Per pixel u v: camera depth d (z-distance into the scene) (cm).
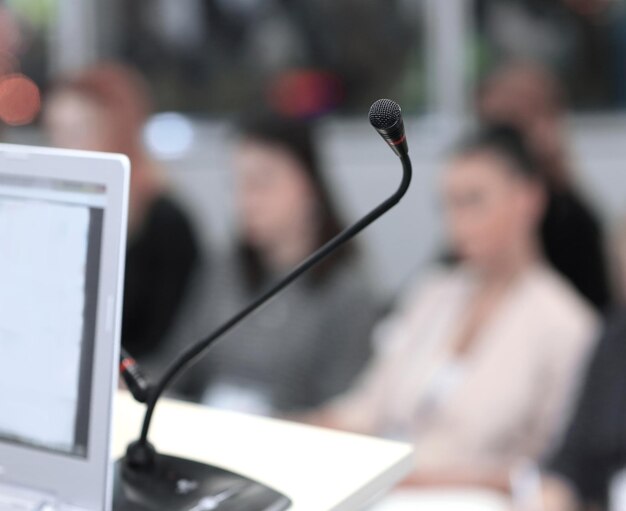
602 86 440
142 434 98
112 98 322
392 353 221
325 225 234
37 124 470
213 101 476
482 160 206
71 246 84
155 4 475
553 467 179
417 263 454
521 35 444
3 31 469
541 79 327
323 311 229
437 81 455
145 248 313
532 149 218
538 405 201
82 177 83
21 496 87
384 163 455
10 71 471
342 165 460
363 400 222
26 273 86
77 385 84
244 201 238
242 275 245
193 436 111
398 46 457
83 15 479
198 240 326
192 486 94
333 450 107
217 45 471
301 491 96
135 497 91
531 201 210
